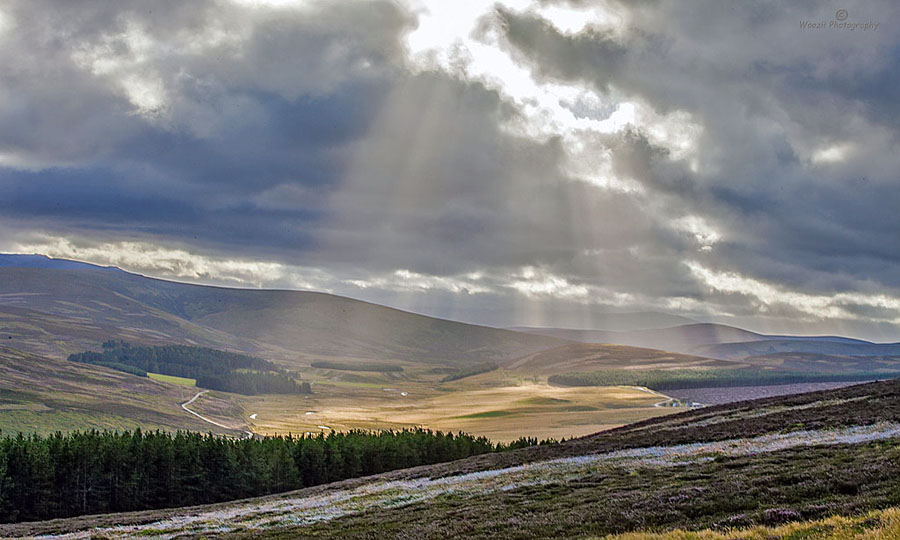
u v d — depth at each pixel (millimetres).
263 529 51562
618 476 46812
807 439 49562
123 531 61188
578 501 39875
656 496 35781
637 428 88312
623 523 31516
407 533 39375
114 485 112375
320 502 64062
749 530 24203
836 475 32594
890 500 26094
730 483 35469
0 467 102312
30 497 106250
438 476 70938
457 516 42438
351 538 41344
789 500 30047
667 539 24672
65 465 109938
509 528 35562
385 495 61188
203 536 52062
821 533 22078
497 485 53688
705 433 64188
